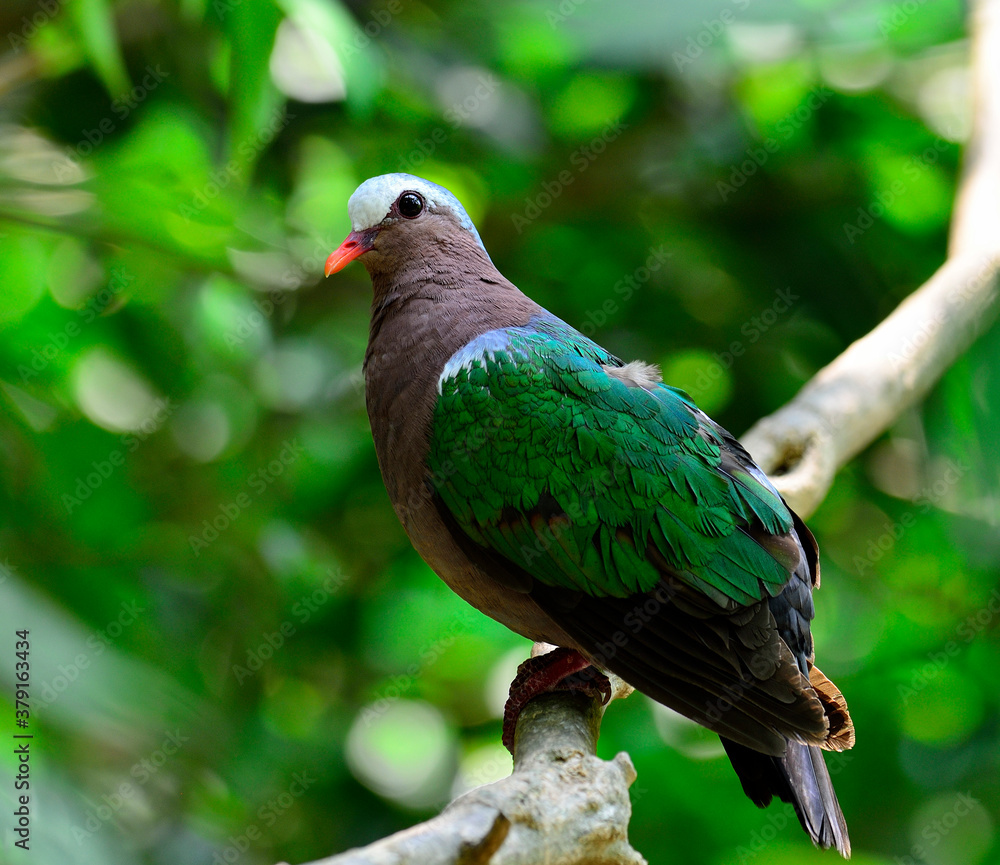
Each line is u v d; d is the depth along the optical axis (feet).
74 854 20.66
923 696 40.65
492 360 23.54
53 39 35.58
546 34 41.11
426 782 42.68
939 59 47.16
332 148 41.93
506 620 24.67
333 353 43.70
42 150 37.78
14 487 31.60
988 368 36.37
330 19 29.71
